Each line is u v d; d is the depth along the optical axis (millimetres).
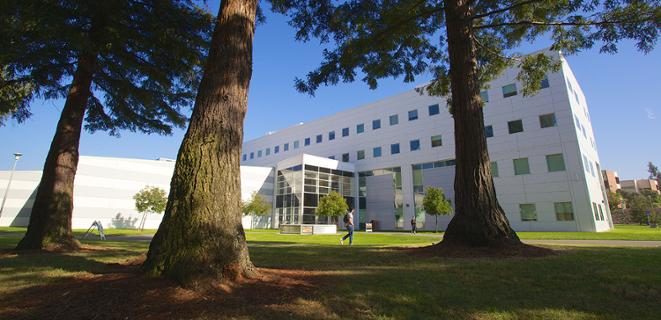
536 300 4125
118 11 10258
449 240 9125
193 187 4770
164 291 3932
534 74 13742
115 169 34406
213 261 4457
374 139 44969
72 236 10789
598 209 30828
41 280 5031
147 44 11414
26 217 32438
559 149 29391
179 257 4395
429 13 11547
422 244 13523
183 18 11633
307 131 53844
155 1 10828
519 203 31047
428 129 39812
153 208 33500
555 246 10758
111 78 11695
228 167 5047
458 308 3812
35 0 7938
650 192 84875
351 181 46000
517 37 13562
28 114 12266
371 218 43531
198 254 4398
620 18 9516
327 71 12977
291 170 43375
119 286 4137
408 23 12328
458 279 5277
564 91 29734
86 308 3492
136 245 12516
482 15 9789
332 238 19656
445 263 6863
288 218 42469
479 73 14883
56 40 9422
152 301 3672
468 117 9422
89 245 11883
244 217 42688
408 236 22188
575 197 28094
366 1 11797
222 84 5324
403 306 3914
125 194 34750
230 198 4969
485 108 34500
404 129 42062
